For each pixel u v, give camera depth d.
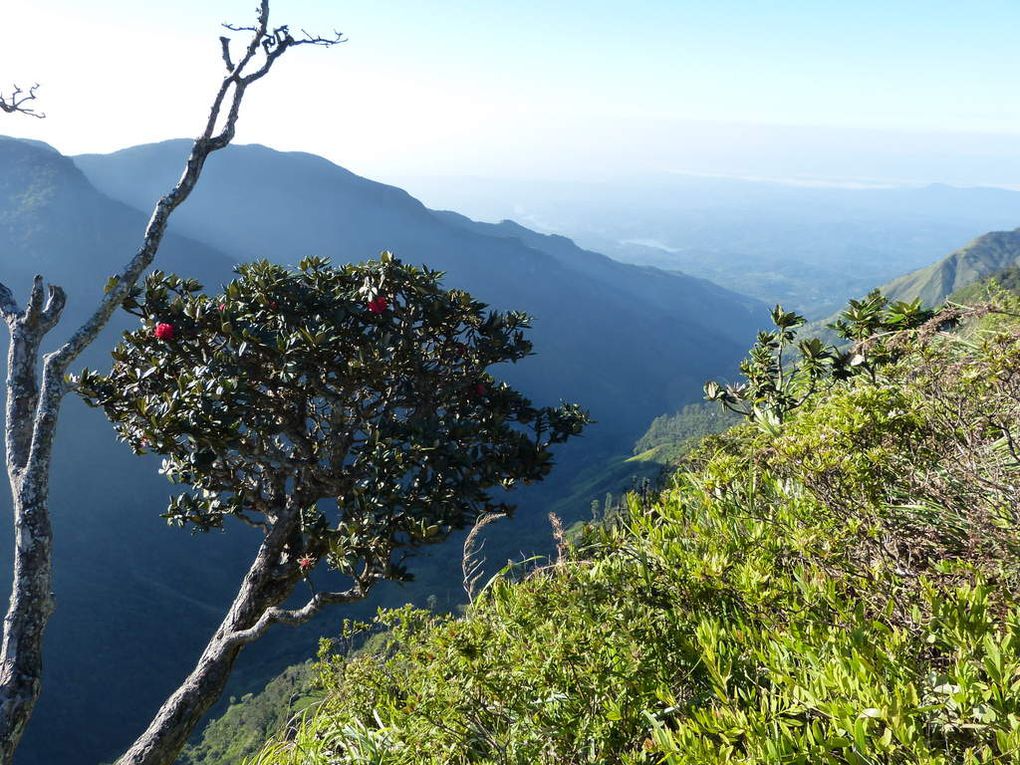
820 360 5.39
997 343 3.31
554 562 3.00
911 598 2.11
